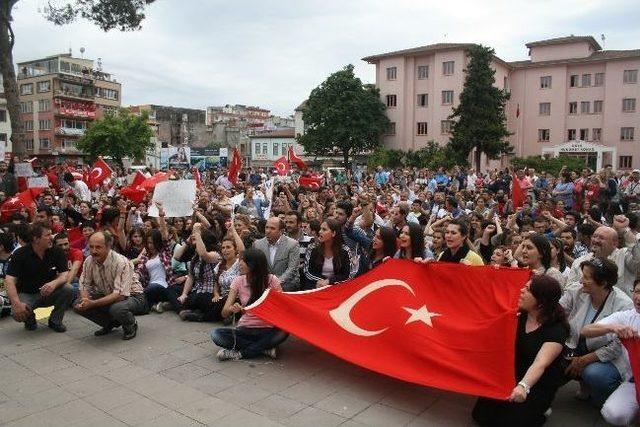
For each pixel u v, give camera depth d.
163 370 6.32
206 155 76.19
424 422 5.05
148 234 9.07
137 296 7.84
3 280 8.72
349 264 7.98
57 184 19.14
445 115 55.62
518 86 59.75
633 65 53.19
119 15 23.16
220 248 8.66
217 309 8.16
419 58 57.75
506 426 4.74
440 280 6.01
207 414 5.20
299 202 15.99
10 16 21.19
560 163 44.25
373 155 53.81
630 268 6.86
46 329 7.87
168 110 90.31
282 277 7.99
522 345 4.90
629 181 19.33
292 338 7.52
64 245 8.91
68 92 72.81
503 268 5.67
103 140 62.62
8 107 21.44
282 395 5.64
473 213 10.77
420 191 19.08
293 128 90.44
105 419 5.10
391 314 5.94
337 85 56.16
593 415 5.23
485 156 55.62
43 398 5.55
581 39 56.78
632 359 4.60
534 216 12.81
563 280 6.22
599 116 55.53
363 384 5.93
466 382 4.94
